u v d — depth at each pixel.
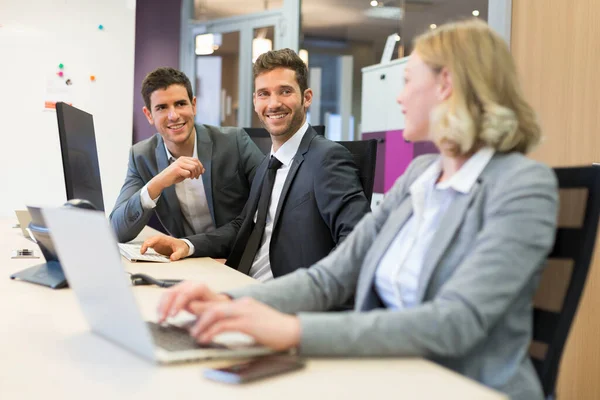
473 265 0.93
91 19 4.84
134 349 0.90
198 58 5.88
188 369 0.84
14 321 1.09
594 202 1.04
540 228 0.94
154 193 2.26
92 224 0.84
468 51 1.06
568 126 2.46
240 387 0.77
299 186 2.12
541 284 1.10
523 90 1.11
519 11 2.62
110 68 4.91
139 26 5.78
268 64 2.21
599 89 2.35
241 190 2.65
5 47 4.66
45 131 4.75
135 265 1.84
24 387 0.76
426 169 1.26
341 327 0.87
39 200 4.74
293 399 0.73
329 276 1.22
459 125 1.04
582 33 2.41
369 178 2.21
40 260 1.82
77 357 0.89
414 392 0.76
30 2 4.70
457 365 0.97
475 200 1.03
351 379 0.80
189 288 1.03
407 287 1.09
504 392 0.95
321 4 5.52
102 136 4.93
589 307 2.37
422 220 1.13
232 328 0.87
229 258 2.22
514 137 1.07
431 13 4.86
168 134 2.53
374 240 1.27
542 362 1.06
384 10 5.33
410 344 0.88
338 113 5.60
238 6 5.79
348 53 5.54
